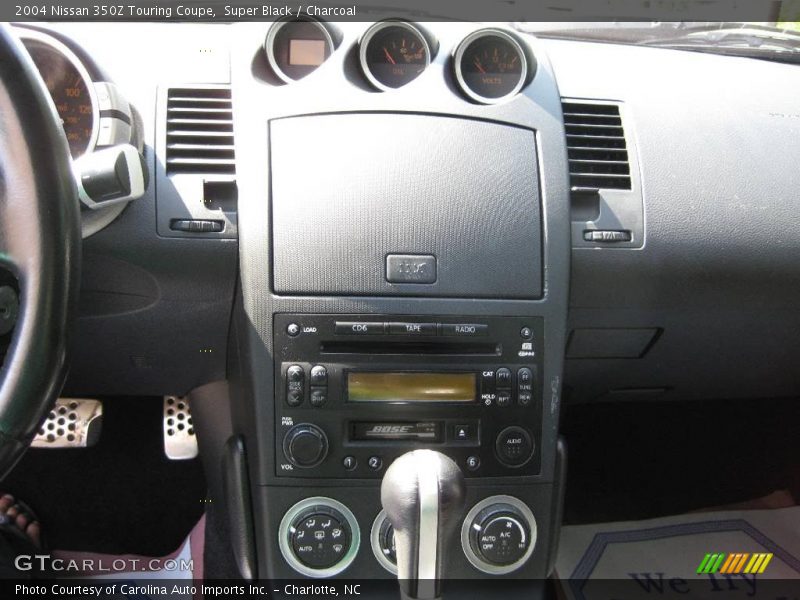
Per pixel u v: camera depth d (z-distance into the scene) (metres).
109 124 1.28
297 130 1.31
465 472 1.32
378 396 1.30
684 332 1.53
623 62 1.52
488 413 1.31
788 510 1.88
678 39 1.58
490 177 1.33
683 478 2.07
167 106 1.35
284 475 1.30
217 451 1.66
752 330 1.54
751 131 1.49
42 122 0.89
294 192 1.29
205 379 1.57
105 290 1.38
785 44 1.56
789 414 2.06
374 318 1.29
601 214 1.40
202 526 1.78
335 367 1.29
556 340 1.33
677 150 1.45
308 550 1.31
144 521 1.97
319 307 1.29
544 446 1.33
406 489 1.08
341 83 1.34
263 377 1.29
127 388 1.61
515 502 1.33
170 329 1.44
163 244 1.33
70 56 1.31
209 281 1.36
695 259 1.43
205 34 1.39
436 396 1.30
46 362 0.91
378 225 1.29
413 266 1.29
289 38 1.35
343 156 1.31
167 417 1.94
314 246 1.29
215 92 1.36
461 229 1.31
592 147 1.44
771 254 1.45
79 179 1.15
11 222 0.90
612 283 1.43
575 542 1.79
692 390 1.77
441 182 1.31
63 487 1.99
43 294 0.90
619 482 2.05
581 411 2.14
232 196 1.35
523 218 1.33
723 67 1.56
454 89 1.36
